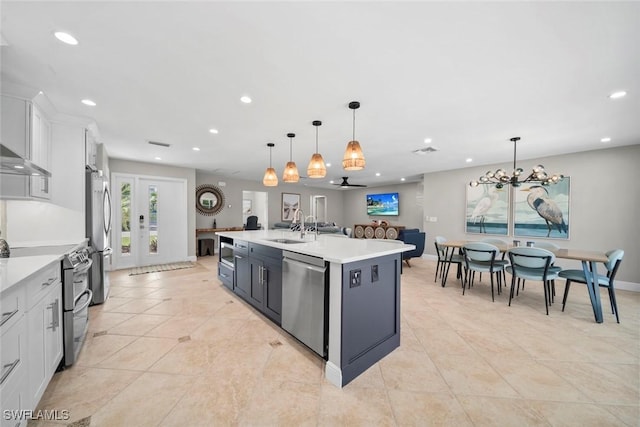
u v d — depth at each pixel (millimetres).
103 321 2668
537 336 2396
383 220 9344
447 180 6062
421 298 3461
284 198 9047
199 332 2436
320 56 1757
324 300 1879
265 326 2570
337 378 1700
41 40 1566
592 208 4180
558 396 1611
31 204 2711
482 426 1381
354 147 2529
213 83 2115
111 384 1690
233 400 1558
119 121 2977
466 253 3729
